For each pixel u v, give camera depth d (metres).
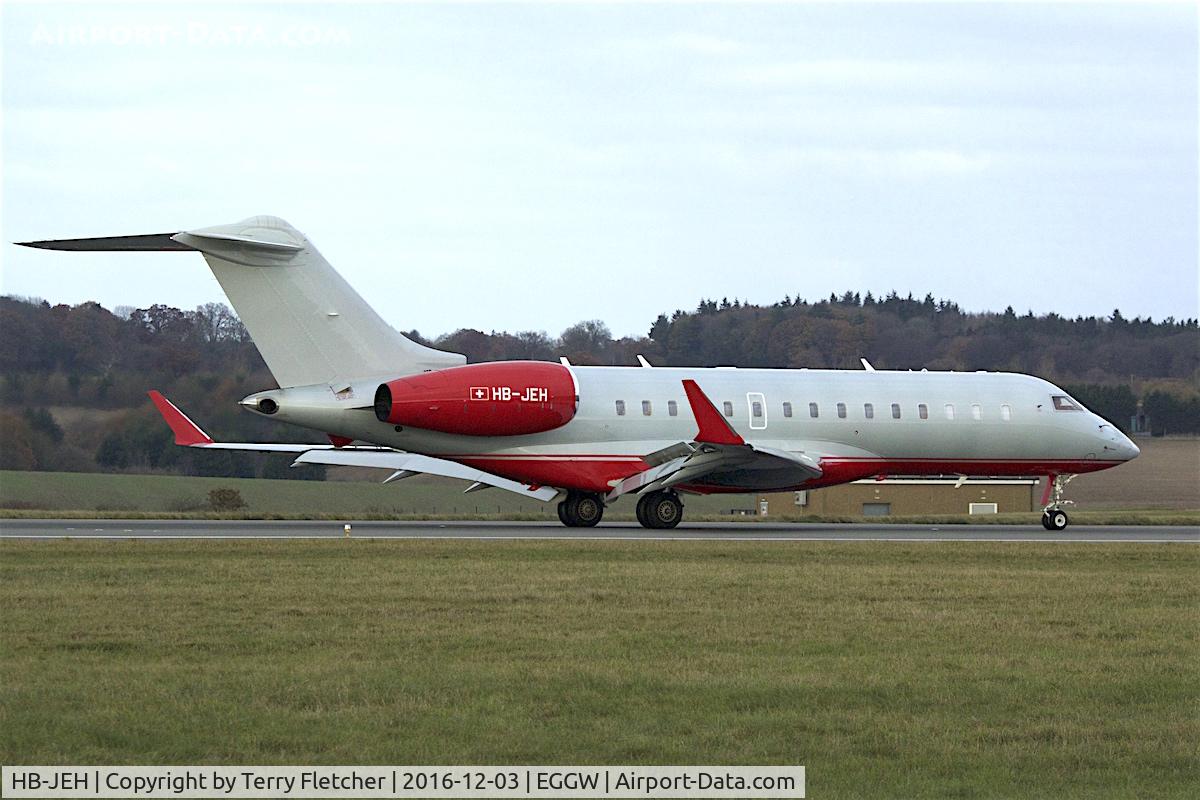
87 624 44.84
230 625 44.91
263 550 70.06
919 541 84.88
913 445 106.00
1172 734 32.97
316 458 99.06
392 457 100.12
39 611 47.41
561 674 37.69
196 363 167.00
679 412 98.94
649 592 54.12
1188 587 60.03
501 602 50.75
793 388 103.75
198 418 161.12
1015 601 54.09
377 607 49.03
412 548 72.19
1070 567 69.75
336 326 93.06
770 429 102.19
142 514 109.31
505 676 37.38
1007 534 98.94
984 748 31.77
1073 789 29.05
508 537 83.44
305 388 92.50
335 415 92.25
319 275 92.62
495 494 159.25
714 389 101.88
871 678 37.94
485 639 42.81
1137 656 42.22
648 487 94.38
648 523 99.06
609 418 97.38
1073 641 44.75
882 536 92.94
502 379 93.81
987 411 107.56
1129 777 29.86
